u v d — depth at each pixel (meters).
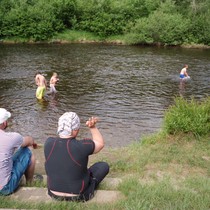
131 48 37.31
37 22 40.28
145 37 40.00
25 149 5.23
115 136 12.23
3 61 27.41
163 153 7.29
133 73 24.23
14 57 29.36
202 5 43.22
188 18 42.34
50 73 23.61
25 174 5.34
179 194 4.82
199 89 20.00
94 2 43.59
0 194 4.79
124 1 44.88
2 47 35.25
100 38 41.56
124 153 7.53
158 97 18.11
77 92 18.78
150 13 44.22
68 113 4.56
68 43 39.78
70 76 22.83
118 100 17.34
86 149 4.41
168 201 4.59
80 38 41.16
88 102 16.86
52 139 4.55
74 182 4.41
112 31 42.03
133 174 6.02
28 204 4.39
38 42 39.91
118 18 42.50
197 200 4.64
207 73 24.66
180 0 46.44
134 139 11.95
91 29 41.78
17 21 39.75
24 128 13.03
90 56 30.97
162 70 25.47
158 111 15.57
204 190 5.09
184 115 8.46
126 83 21.20
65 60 28.66
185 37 40.66
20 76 22.27
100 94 18.47
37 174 5.98
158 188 5.03
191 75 23.88
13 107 15.69
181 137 8.19
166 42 40.31
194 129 8.15
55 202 4.40
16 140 4.87
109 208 4.35
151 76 23.34
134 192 4.84
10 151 4.80
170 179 5.68
